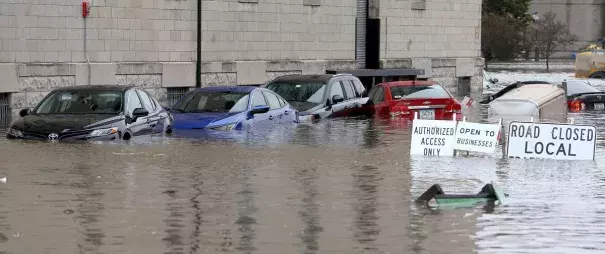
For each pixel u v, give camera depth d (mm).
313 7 55312
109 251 14391
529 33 118688
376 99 42562
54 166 23172
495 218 17203
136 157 25172
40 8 41188
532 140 26547
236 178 21703
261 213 17438
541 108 44188
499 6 114750
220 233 15680
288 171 23047
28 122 28828
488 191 19156
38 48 41188
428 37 63812
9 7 39875
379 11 59344
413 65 62500
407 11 61812
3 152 25703
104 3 43938
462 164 25031
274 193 19656
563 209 18172
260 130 33438
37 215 17016
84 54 43250
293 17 54031
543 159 26391
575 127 26359
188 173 22359
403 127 36562
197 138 30328
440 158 26391
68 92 30094
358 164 24719
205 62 49031
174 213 17312
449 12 65562
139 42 45844
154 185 20453
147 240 15117
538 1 135625
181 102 34625
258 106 34219
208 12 49250
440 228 16266
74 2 42656
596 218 17312
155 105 31469
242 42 51188
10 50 40000
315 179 21781
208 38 49344
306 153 27062
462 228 16297
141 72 45844
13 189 19734
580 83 53375
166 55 47250
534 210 18047
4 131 34875
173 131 32062
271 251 14492
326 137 32031
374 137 32438
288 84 40125
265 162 24781
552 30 117938
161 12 46844
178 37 47812
